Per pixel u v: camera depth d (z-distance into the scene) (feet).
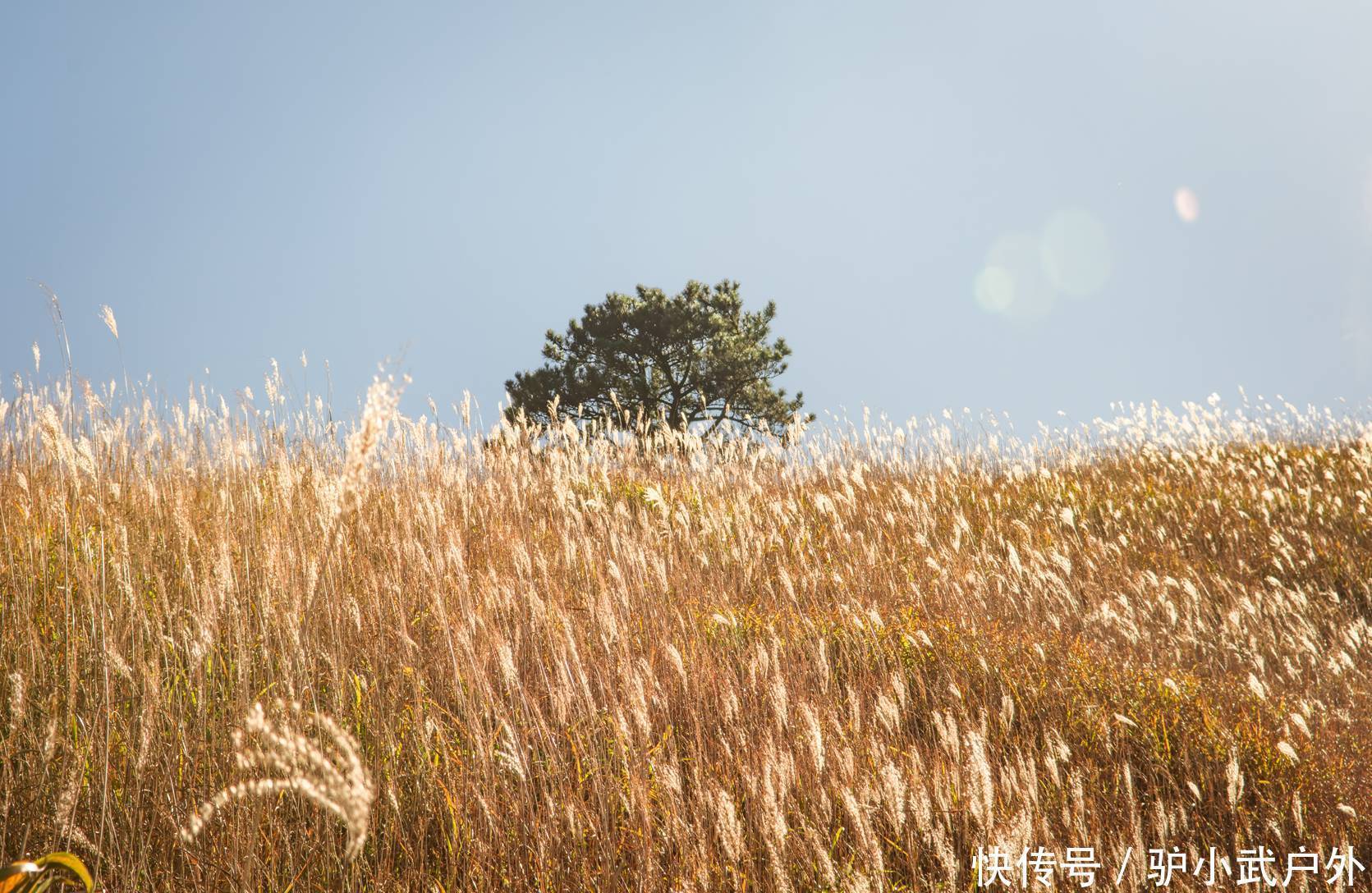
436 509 16.66
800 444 33.81
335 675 11.32
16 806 9.45
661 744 11.96
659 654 14.66
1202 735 14.17
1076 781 11.29
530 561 15.65
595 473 24.73
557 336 80.89
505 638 13.66
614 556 17.52
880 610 18.75
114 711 10.60
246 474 16.24
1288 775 13.30
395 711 11.77
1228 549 27.53
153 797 9.86
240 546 14.14
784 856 9.64
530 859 10.22
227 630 12.33
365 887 9.56
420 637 14.08
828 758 11.51
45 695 10.75
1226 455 40.40
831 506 23.09
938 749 12.48
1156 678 16.07
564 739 12.38
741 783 11.32
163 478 15.94
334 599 13.06
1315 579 25.39
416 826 10.67
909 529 26.58
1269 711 15.29
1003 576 21.67
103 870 9.25
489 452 22.54
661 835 10.50
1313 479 33.99
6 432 15.44
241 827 9.50
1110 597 21.44
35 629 11.78
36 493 14.52
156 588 12.83
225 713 10.92
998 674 15.64
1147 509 31.89
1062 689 15.48
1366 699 16.48
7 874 6.10
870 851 9.30
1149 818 12.29
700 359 78.69
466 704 11.85
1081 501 33.17
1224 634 18.76
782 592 19.57
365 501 16.92
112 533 13.02
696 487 27.61
